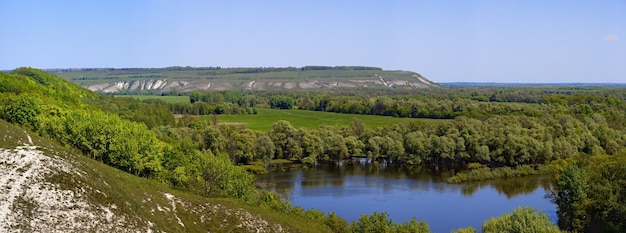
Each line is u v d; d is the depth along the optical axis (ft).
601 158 287.28
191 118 499.51
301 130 412.98
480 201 271.49
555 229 173.88
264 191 268.82
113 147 204.74
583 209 214.28
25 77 349.20
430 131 426.51
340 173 358.64
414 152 396.78
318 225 174.91
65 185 112.16
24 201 103.19
